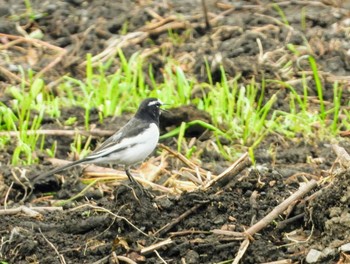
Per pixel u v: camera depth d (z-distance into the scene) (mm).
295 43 17219
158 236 10953
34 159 13883
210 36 17422
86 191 12836
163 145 13938
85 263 10742
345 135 14773
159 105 12203
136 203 11195
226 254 10648
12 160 13703
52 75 16469
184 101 15422
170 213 11250
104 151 11805
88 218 11266
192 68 16547
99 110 15203
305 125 14945
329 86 16172
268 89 16031
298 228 11008
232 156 14109
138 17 17938
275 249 10609
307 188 11078
